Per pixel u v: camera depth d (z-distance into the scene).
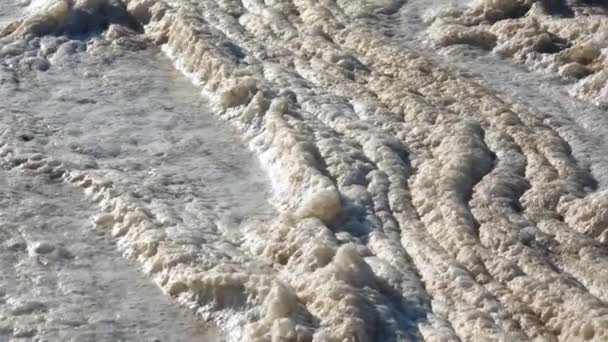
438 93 10.02
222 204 8.15
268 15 11.66
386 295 6.95
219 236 7.65
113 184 8.20
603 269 7.35
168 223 7.72
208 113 9.65
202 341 6.64
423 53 11.24
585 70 10.78
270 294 6.71
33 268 7.24
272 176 8.57
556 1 12.24
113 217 7.82
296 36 11.13
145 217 7.73
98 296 7.01
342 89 9.95
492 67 10.97
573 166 8.80
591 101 10.23
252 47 10.75
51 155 8.68
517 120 9.55
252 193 8.35
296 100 9.62
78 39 10.98
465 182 8.41
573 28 11.37
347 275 6.91
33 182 8.29
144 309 6.91
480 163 8.72
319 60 10.55
